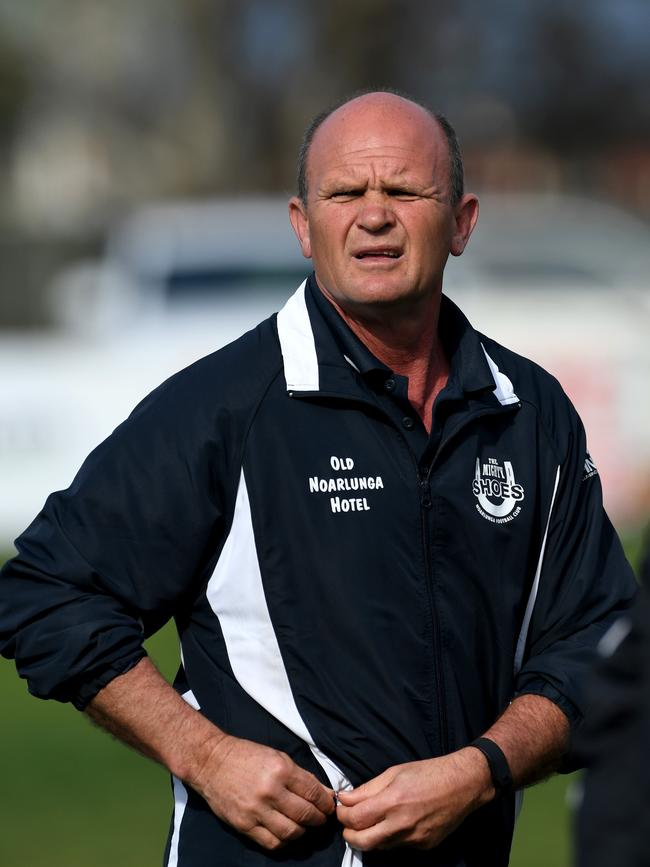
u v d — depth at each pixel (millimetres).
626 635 8664
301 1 119250
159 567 11859
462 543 12047
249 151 124562
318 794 11453
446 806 11422
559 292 50938
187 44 125812
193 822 11922
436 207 12312
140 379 48531
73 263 65812
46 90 139000
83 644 11625
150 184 143750
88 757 27297
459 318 12828
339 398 11984
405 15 118062
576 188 125312
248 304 51594
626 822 8297
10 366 47438
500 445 12461
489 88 121500
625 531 44781
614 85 123438
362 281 12141
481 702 12055
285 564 11781
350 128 12367
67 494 12141
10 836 22562
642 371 48469
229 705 11828
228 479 11906
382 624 11703
